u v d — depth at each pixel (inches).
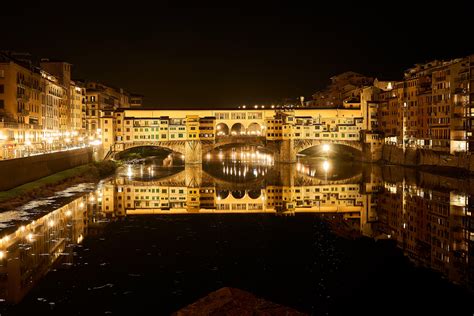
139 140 6899.6
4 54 4503.0
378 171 5777.6
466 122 5049.2
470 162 4854.8
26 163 3474.4
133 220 2783.0
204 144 6983.3
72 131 6535.4
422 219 2810.0
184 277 1740.9
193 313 524.4
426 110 5944.9
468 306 1501.0
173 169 6131.9
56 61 6220.5
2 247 2054.6
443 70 5531.5
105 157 6633.9
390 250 2148.1
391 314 1444.4
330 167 6481.3
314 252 2113.7
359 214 3080.7
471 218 2807.6
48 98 5457.7
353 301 1537.9
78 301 1487.5
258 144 7234.3
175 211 3132.4
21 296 1514.5
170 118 7101.4
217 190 4254.4
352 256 2053.4
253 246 2206.0
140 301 1501.0
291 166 6673.2
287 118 7199.8
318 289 1649.9
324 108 7421.3
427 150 5797.2
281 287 1663.4
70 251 2037.4
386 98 7175.2
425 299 1556.3
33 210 2864.2
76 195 3533.5
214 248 2158.0
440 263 1941.4
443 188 4089.6
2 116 4185.5
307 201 3636.8
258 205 3442.4
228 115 7367.1
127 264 1878.7
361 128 7347.4
